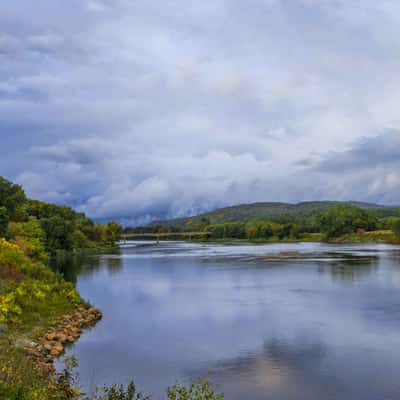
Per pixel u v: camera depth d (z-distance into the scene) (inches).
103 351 1122.0
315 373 966.4
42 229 4131.4
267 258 4160.9
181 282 2472.9
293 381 922.7
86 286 2349.9
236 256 4589.1
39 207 5369.1
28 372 693.9
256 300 1829.5
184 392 673.6
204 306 1718.8
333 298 1845.5
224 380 931.3
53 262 3855.8
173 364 1028.5
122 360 1052.5
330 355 1081.4
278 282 2377.0
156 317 1525.6
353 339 1213.7
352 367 998.4
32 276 1860.2
